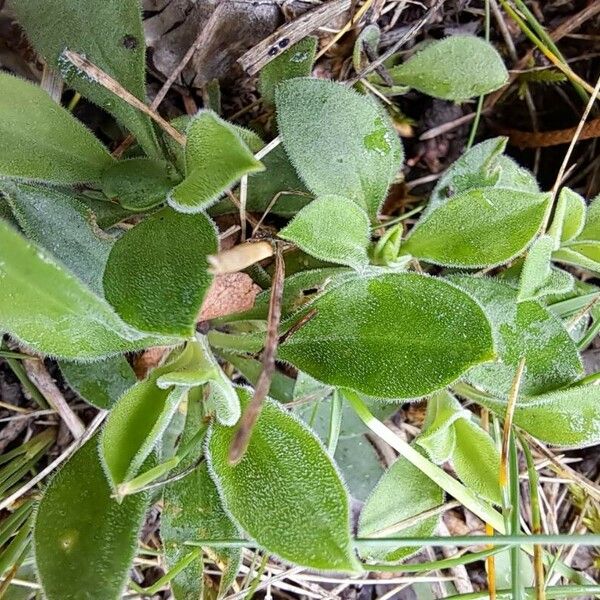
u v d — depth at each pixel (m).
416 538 0.11
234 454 0.08
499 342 0.12
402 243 0.12
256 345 0.12
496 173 0.13
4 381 0.14
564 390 0.11
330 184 0.12
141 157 0.12
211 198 0.09
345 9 0.14
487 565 0.12
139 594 0.14
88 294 0.09
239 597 0.13
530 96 0.16
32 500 0.13
